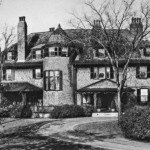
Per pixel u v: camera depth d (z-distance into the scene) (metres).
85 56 43.25
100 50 47.84
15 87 48.53
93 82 47.41
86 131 29.12
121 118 26.38
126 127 25.27
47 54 47.38
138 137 24.03
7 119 40.69
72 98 46.81
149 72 46.53
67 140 25.06
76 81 47.91
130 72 46.62
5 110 44.00
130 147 21.78
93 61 47.22
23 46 50.97
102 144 23.14
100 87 46.16
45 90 46.97
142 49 47.47
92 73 47.56
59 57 46.91
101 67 47.41
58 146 22.83
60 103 46.22
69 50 47.25
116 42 33.53
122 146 22.20
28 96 50.19
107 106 48.16
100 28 33.41
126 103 46.16
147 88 46.28
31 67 49.75
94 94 45.56
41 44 51.84
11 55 51.88
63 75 46.72
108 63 46.44
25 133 29.33
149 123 23.47
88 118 39.81
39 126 33.16
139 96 46.34
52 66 46.84
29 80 49.75
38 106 45.34
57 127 32.03
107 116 43.25
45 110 44.31
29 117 43.09
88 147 22.12
